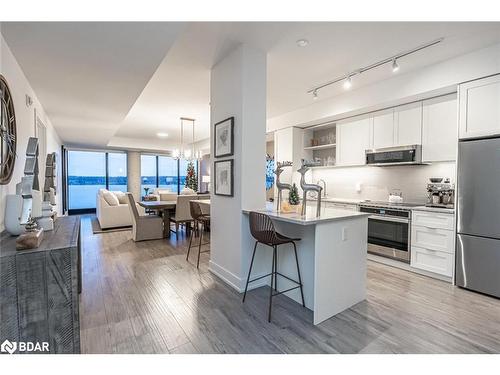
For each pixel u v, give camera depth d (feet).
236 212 9.25
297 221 6.93
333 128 17.04
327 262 7.27
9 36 6.57
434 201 11.32
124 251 13.91
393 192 13.75
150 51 7.44
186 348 5.99
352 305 8.09
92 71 8.79
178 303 8.15
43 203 7.36
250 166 9.14
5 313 4.64
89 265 11.63
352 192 15.74
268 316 7.38
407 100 11.50
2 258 4.58
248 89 8.95
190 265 11.72
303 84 12.32
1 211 6.29
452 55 9.52
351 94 13.14
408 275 10.74
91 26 6.21
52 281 4.96
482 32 8.05
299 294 8.36
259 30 7.90
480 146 8.98
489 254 8.79
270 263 9.70
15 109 7.70
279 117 17.65
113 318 7.22
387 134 12.69
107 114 14.29
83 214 28.68
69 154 28.78
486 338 6.46
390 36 8.28
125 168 31.50
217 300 8.39
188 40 8.48
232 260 9.52
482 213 8.94
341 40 8.52
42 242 5.42
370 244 12.66
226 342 6.23
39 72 8.78
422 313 7.67
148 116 18.37
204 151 30.12
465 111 9.43
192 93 13.51
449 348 6.07
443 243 10.04
